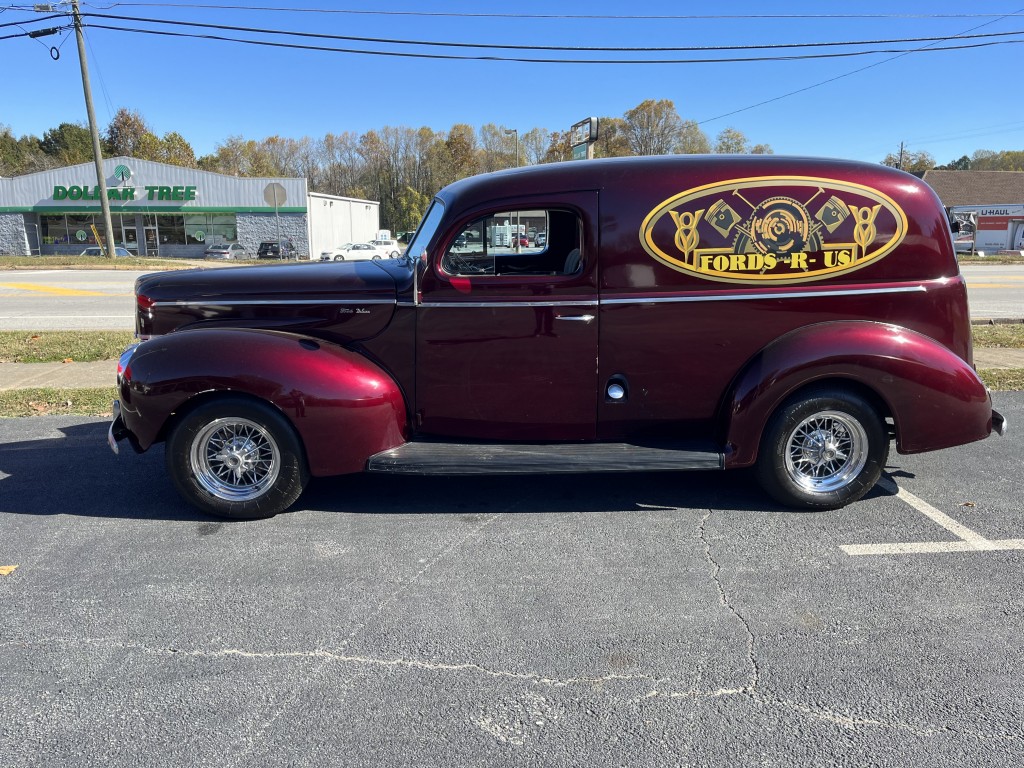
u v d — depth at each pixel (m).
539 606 3.28
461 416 4.32
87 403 6.99
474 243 4.19
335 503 4.55
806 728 2.47
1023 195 58.06
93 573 3.62
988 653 2.88
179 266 30.30
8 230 45.41
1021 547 3.84
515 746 2.40
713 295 4.12
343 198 53.47
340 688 2.71
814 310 4.15
